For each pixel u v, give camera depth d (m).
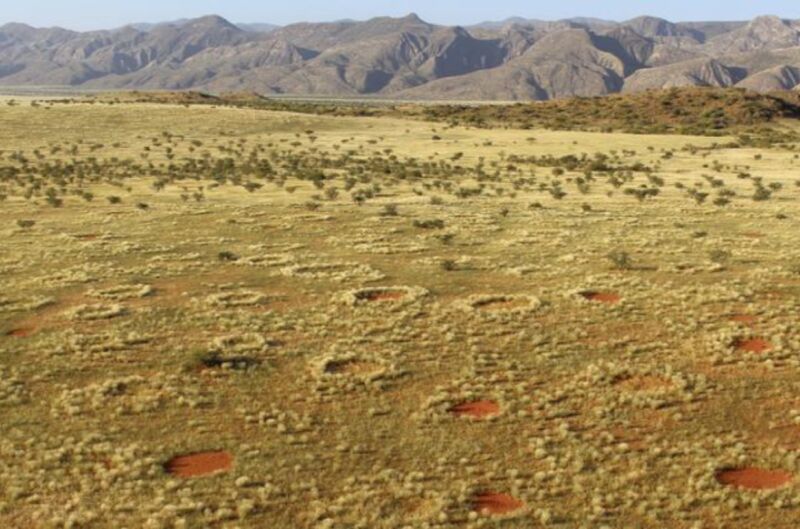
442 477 22.98
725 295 38.81
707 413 26.62
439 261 47.41
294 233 56.75
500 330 34.56
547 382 29.33
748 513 21.00
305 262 47.84
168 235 56.22
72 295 40.94
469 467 23.42
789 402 27.22
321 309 38.22
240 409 27.27
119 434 25.64
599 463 23.73
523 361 31.22
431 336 34.12
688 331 34.22
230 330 35.22
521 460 23.91
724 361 30.72
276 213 64.75
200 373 30.38
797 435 25.08
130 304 39.22
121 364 31.33
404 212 65.19
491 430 25.75
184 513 21.31
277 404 27.77
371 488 22.50
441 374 30.19
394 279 43.62
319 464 23.75
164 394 28.48
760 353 31.41
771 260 46.19
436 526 20.64
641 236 53.94
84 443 24.97
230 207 67.75
